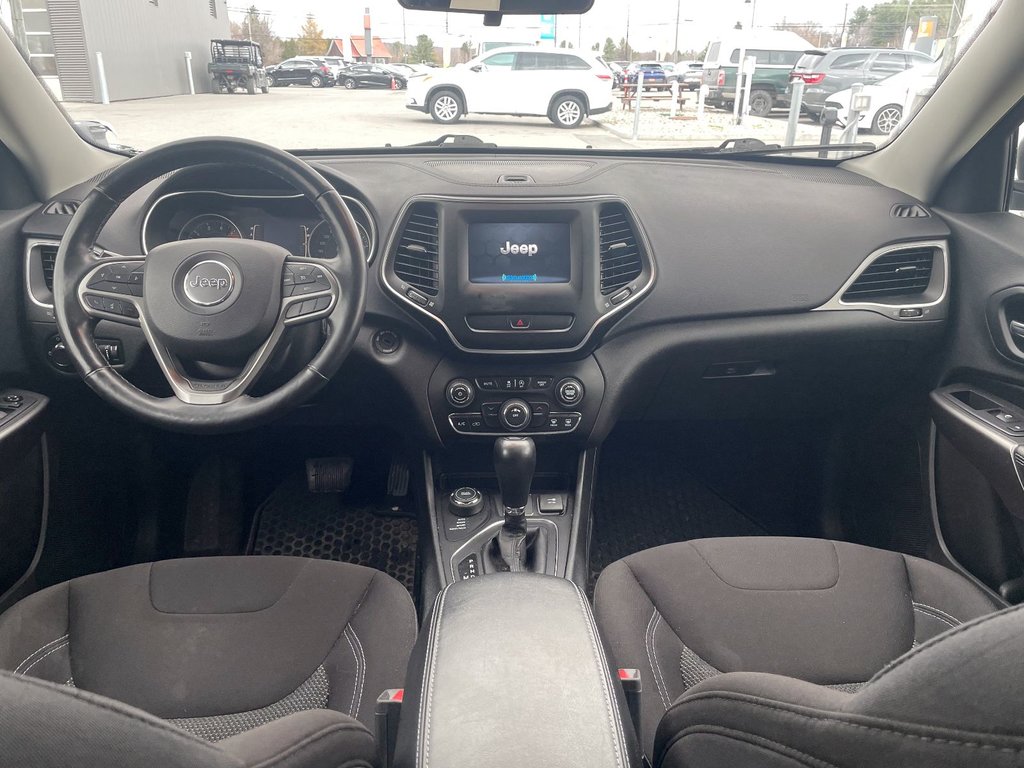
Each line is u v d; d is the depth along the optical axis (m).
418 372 1.77
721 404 1.99
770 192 1.88
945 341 1.78
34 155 1.63
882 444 1.95
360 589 1.37
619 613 1.33
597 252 1.71
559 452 1.89
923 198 1.85
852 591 1.37
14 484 1.59
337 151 1.91
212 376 1.35
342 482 2.24
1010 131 1.69
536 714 0.67
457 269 1.68
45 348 1.64
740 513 2.30
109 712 0.44
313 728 0.63
